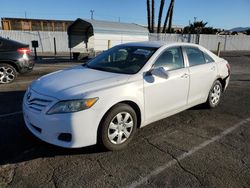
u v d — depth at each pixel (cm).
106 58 457
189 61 475
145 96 381
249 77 1048
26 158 335
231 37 3203
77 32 1734
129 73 386
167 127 454
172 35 2638
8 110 520
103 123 336
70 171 308
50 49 2547
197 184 290
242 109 574
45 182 286
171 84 421
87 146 363
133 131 376
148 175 304
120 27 1616
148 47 442
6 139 386
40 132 338
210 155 356
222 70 557
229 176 307
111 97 337
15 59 786
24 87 737
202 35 2941
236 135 429
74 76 385
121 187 281
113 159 338
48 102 325
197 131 440
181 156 351
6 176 295
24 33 2417
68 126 315
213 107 564
